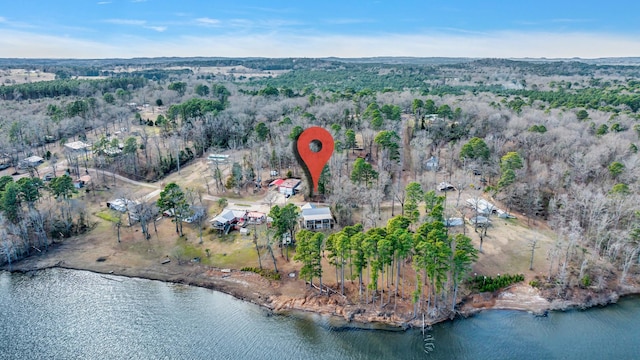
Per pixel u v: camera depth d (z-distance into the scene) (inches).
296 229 4033.0
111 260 3752.5
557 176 4411.9
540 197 4252.0
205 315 3019.2
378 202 4052.7
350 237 2970.0
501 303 3034.0
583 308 2987.2
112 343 2746.1
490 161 4879.4
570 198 4119.1
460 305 3002.0
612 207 3641.7
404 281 3230.8
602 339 2711.6
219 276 3469.5
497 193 4362.7
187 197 4569.4
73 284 3440.0
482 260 3440.0
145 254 3821.4
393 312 2920.8
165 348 2699.3
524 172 4534.9
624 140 4881.9
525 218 4119.1
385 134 4965.6
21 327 2913.4
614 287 3161.9
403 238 2748.5
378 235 2851.9
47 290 3358.8
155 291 3329.2
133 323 2945.4
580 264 3358.8
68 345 2733.8
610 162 4584.2
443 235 2849.4
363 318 2893.7
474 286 3164.4
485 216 4069.9
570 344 2669.8
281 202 4591.5
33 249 3932.1
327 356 2596.0
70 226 4205.2
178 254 3742.6
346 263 3314.5
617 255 3385.8
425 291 3115.2
